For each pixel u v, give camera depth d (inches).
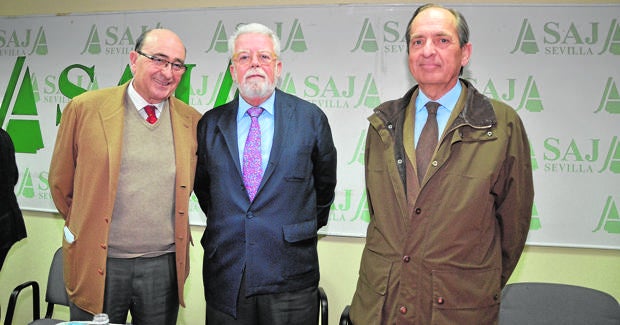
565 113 85.9
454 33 49.1
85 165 61.4
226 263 59.9
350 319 55.5
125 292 62.9
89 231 61.1
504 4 86.7
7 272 106.3
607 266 86.3
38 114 102.8
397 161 50.2
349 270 93.9
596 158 85.4
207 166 63.1
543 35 86.0
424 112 52.5
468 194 47.3
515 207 49.8
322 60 91.9
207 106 96.1
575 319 63.7
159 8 98.2
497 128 48.4
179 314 100.0
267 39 61.0
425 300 48.4
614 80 84.5
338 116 91.8
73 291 62.9
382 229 51.3
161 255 64.0
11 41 104.0
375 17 90.3
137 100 63.4
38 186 103.1
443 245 47.8
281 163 59.9
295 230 59.6
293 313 60.6
